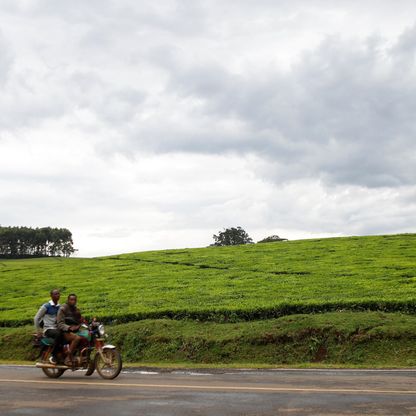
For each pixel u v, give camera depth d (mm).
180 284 32969
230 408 9445
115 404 9867
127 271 40438
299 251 43438
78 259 52844
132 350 22281
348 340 20578
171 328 23281
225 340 21453
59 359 14703
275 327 21906
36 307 30328
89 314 26172
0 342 24594
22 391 11523
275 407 9523
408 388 11820
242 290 29359
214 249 49906
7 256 136375
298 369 16406
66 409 9430
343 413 9016
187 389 11641
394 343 20094
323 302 24062
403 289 26469
